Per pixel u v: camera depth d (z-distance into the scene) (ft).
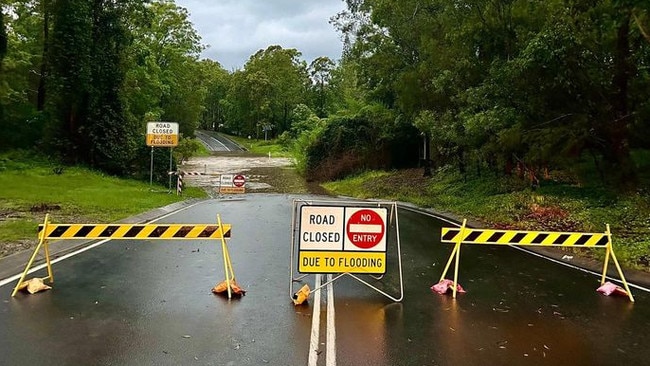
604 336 19.42
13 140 109.70
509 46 62.54
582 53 50.39
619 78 52.65
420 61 94.17
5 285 24.91
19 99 115.34
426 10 92.79
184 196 85.10
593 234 26.58
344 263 24.88
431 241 42.29
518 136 56.70
